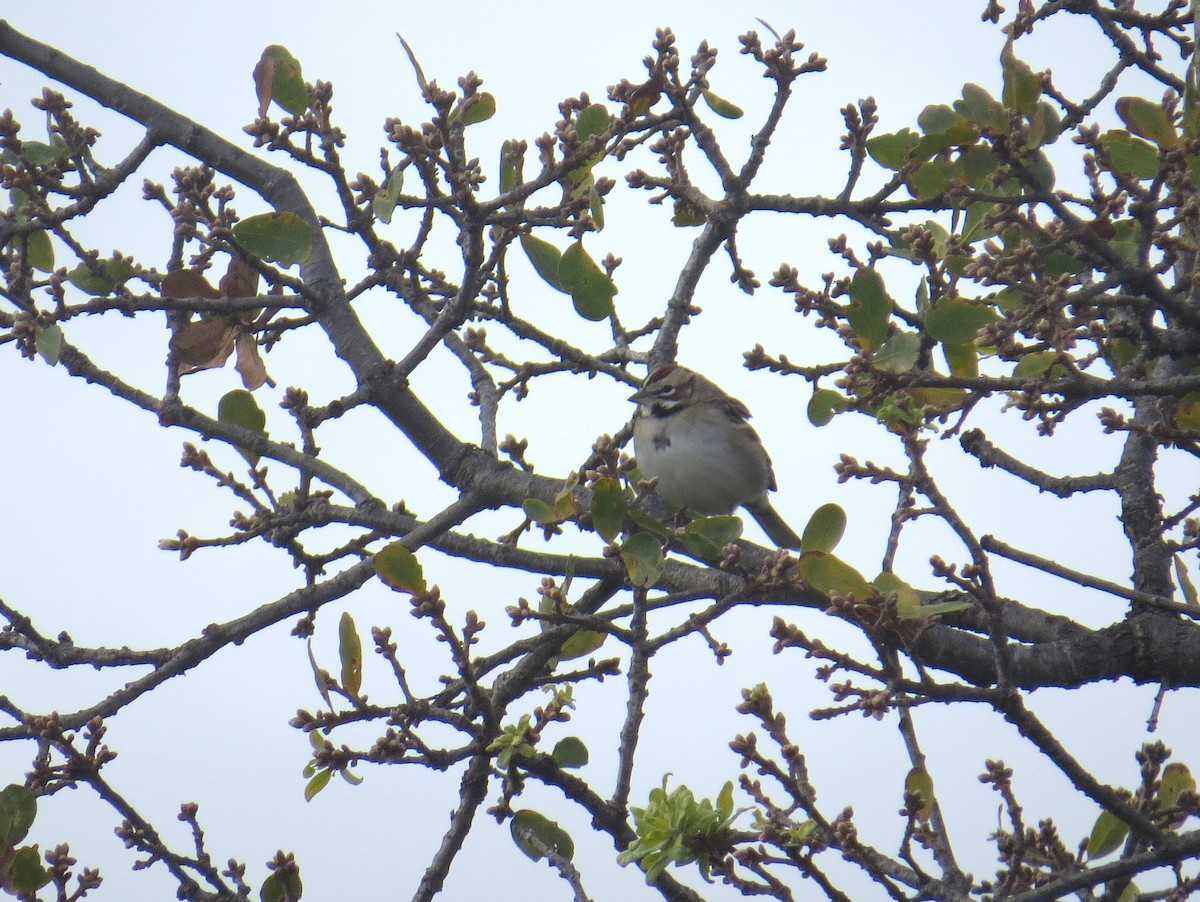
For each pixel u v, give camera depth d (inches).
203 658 424.5
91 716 402.0
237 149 507.8
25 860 339.6
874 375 364.8
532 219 421.7
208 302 441.1
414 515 474.3
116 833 357.1
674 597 441.1
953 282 384.2
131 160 464.8
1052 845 354.6
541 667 424.8
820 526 323.6
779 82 453.7
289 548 460.1
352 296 470.9
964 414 388.8
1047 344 366.6
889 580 316.5
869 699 314.0
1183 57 468.1
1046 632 423.5
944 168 405.7
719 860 332.2
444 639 354.9
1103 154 378.6
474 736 362.3
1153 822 348.2
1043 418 370.6
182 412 456.8
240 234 430.0
